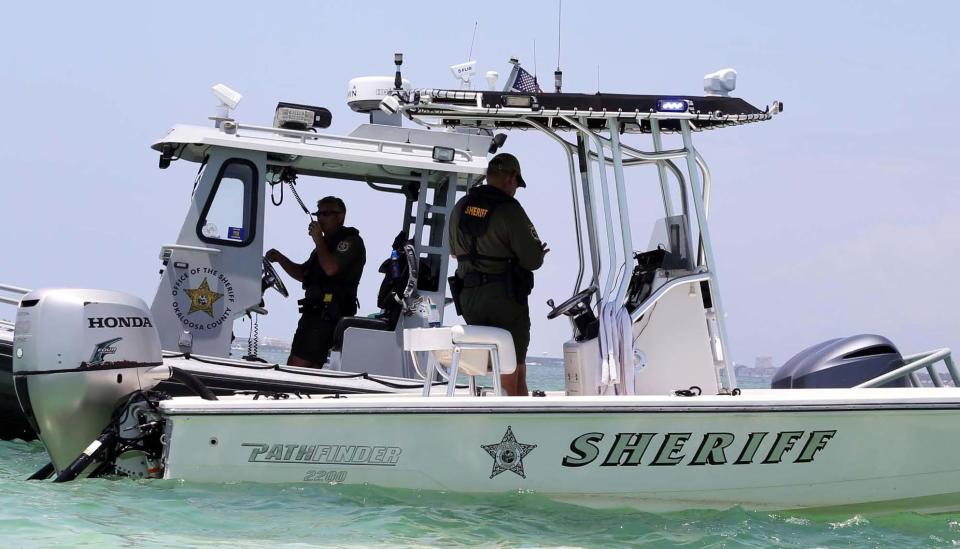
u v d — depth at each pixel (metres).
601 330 22.12
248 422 19.88
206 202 29.69
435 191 32.19
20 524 17.52
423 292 30.75
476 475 19.83
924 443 20.30
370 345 30.05
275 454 19.88
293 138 30.19
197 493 19.73
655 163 25.11
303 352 30.67
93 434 21.08
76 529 17.38
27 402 20.83
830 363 26.28
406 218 31.84
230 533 17.55
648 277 23.34
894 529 19.91
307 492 19.83
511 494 19.84
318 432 19.84
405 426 19.80
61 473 20.39
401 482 19.84
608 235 22.38
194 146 30.41
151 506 18.91
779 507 20.34
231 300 29.66
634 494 19.97
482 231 22.06
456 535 17.98
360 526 18.14
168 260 29.41
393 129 31.16
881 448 20.25
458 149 31.38
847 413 20.02
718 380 23.11
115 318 21.08
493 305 22.02
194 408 19.81
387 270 30.83
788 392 21.98
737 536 18.78
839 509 20.45
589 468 19.86
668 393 22.91
